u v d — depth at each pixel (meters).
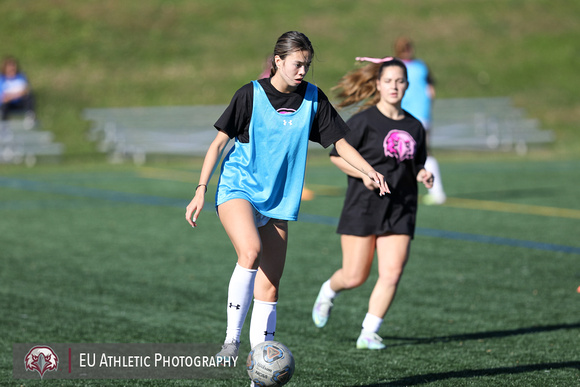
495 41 108.81
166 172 63.72
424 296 24.03
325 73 93.31
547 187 53.62
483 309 22.34
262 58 99.44
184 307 22.28
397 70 18.20
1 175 60.84
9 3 103.75
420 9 115.25
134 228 37.38
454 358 17.22
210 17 108.75
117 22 103.81
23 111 73.06
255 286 14.60
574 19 116.88
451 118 86.69
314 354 17.56
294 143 14.17
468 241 34.12
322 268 28.38
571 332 19.66
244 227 13.66
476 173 63.00
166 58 97.75
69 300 22.86
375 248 18.80
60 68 92.44
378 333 19.75
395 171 18.11
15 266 28.05
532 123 87.75
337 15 111.62
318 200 47.47
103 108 85.19
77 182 56.38
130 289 24.56
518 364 16.67
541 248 32.47
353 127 18.14
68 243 33.12
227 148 75.88
